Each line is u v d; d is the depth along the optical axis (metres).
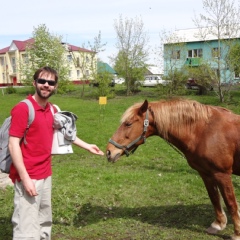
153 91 29.83
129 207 5.26
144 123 3.91
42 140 3.14
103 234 4.33
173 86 25.28
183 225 4.55
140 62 30.11
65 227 4.52
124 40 30.14
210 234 4.26
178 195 5.76
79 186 6.25
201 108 3.90
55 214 4.84
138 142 3.97
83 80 29.27
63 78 32.56
